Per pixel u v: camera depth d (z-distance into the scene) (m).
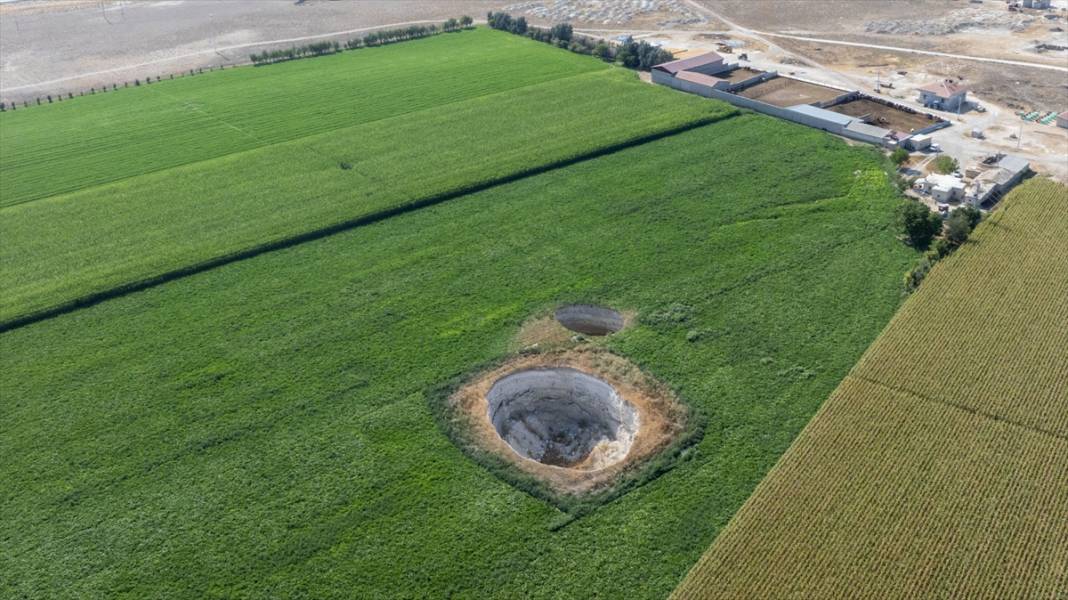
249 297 74.94
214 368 66.25
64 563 50.69
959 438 55.88
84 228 86.88
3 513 54.22
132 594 48.66
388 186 92.69
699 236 80.94
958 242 76.38
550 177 93.81
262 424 60.50
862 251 77.31
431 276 76.88
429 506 53.56
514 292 74.00
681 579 48.38
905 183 87.31
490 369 64.75
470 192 91.44
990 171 89.19
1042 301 68.25
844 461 54.53
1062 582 46.25
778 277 74.19
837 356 64.62
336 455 57.62
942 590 46.28
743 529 50.34
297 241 83.19
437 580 48.94
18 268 80.12
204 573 49.81
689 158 96.44
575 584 48.44
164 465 57.44
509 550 50.53
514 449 60.34
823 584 47.00
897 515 50.69
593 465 58.88
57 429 60.84
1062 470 53.06
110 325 71.94
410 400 62.16
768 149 97.62
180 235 84.75
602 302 72.00
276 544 51.44
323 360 66.62
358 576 49.31
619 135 102.38
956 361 62.44
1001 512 50.50
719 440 57.41
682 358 64.94
